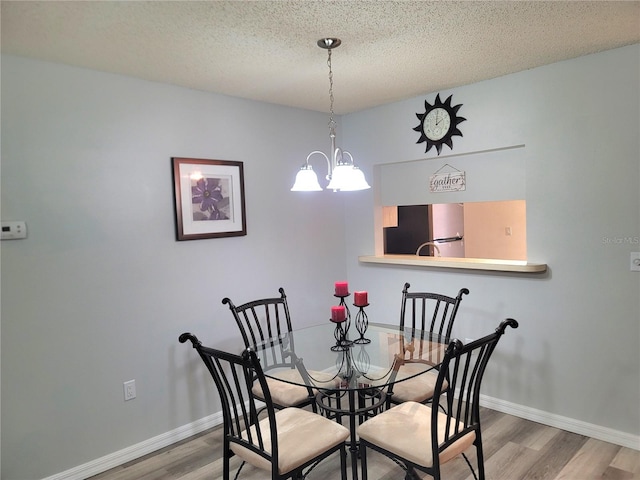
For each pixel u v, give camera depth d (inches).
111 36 83.4
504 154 124.6
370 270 156.6
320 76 112.2
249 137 132.2
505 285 122.6
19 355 92.0
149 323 111.0
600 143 104.1
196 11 74.6
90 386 101.5
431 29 85.7
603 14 81.4
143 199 109.5
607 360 106.3
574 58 106.0
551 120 111.3
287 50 93.8
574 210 109.0
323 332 116.9
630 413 103.8
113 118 104.3
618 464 97.7
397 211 175.6
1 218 89.1
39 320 94.3
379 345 103.4
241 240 130.4
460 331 133.0
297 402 100.3
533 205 115.6
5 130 89.5
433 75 115.4
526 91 114.7
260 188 135.2
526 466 98.0
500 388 125.5
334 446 81.6
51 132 95.3
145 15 75.4
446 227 197.0
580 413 111.2
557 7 78.0
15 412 91.7
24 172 91.8
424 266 140.5
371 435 82.0
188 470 102.3
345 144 160.2
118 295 105.7
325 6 74.5
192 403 119.2
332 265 158.2
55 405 96.7
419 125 138.0
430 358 94.1
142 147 109.3
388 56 99.7
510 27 86.0
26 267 92.5
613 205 103.3
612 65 101.0
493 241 190.4
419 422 84.7
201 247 121.0
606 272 105.2
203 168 120.4
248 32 84.0
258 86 118.9
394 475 97.8
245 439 81.2
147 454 110.0
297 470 76.4
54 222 95.9
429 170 141.9
